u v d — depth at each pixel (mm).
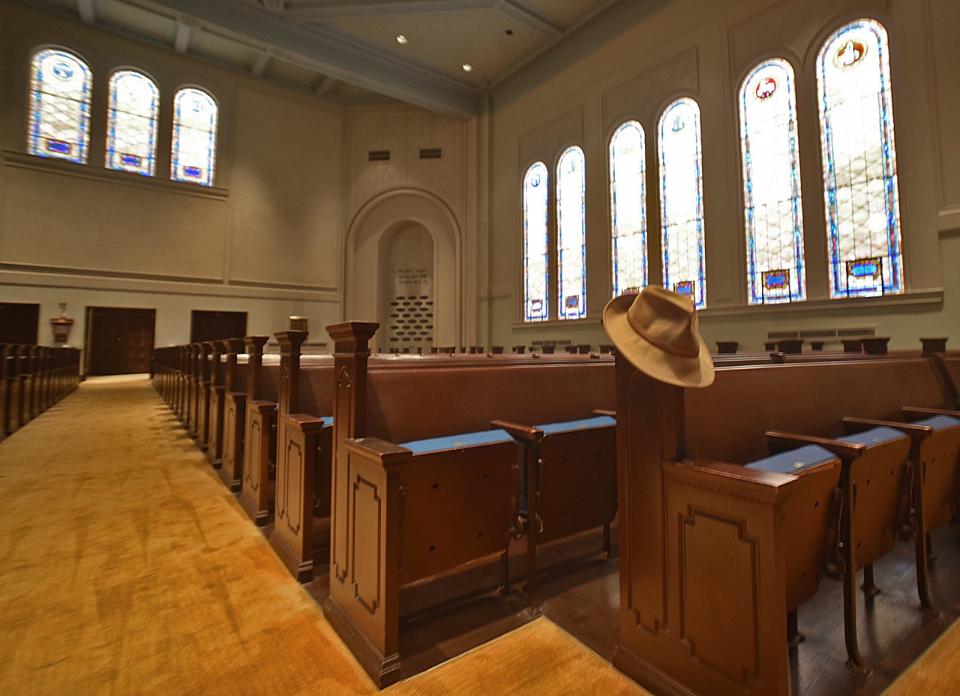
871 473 1459
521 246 11602
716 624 1150
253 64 12062
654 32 9031
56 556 2055
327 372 2289
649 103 9086
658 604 1286
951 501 1916
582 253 10383
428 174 13297
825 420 1998
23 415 5129
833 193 6840
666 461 1267
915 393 2664
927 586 1677
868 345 3527
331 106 13398
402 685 1301
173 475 3316
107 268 10766
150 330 12094
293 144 12875
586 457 1945
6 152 9836
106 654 1408
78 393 8602
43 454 3906
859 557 1493
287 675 1337
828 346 6754
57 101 10352
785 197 7305
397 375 1783
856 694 1259
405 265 13914
